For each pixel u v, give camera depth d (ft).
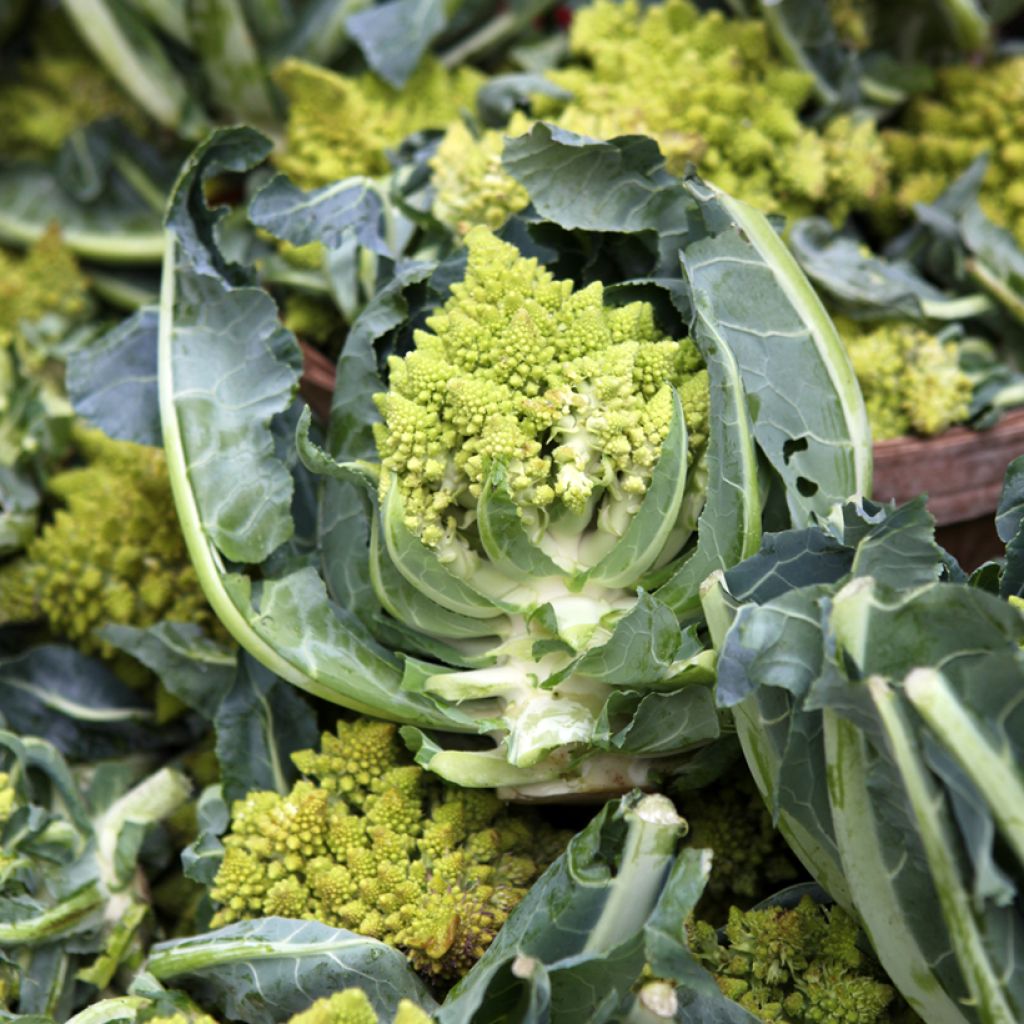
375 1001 3.21
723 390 3.24
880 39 4.04
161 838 3.58
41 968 3.41
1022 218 3.82
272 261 3.78
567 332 3.24
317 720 3.49
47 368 3.99
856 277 3.70
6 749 3.49
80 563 3.69
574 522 3.24
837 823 3.05
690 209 3.40
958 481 3.65
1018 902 2.94
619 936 3.09
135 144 4.13
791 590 3.09
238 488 3.38
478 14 3.97
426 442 3.22
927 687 2.89
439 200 3.59
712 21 3.80
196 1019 3.20
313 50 3.95
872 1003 3.13
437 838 3.29
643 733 3.21
